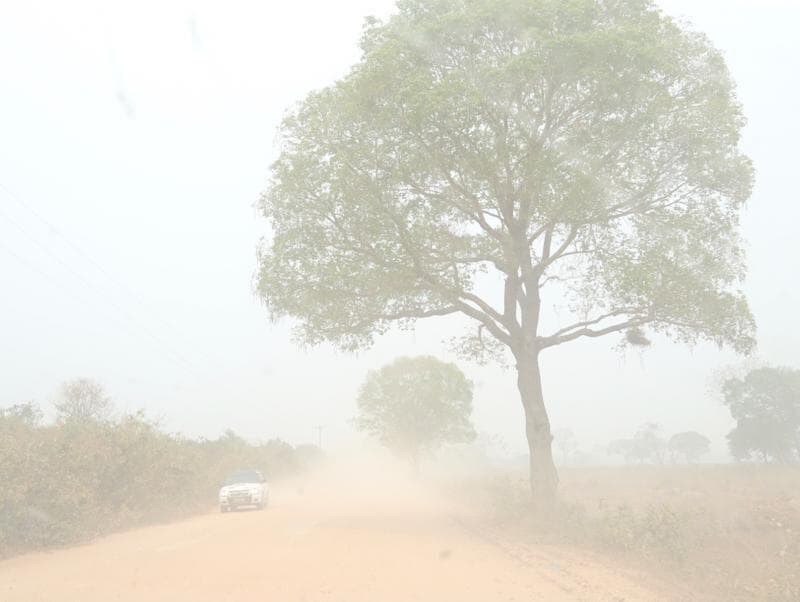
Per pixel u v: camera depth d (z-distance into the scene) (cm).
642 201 1953
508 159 1739
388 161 1861
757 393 4844
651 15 1875
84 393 4369
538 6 1720
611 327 2061
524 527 1841
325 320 2045
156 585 1090
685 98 1867
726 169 1878
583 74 1652
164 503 2750
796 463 4516
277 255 1934
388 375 5803
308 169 1883
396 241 1867
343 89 1856
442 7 1919
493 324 2117
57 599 994
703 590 1063
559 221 1836
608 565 1273
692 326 1953
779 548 1289
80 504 1975
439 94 1648
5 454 1716
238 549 1537
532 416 2045
